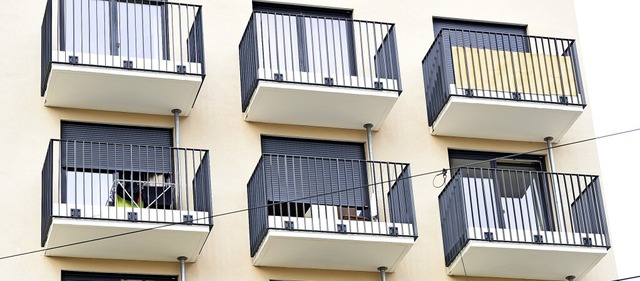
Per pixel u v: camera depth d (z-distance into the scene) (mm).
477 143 22688
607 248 21203
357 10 23094
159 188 20578
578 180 21656
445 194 21562
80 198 20359
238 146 21469
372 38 22875
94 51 21125
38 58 21234
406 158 22156
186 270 20328
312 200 21281
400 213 20656
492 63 22250
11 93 20828
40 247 19844
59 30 20469
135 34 20719
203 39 21734
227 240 20688
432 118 22375
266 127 21797
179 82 20641
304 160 21734
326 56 22156
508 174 22578
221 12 22469
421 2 23562
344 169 20656
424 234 21594
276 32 21297
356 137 22172
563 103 22188
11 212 19969
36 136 20641
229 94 21844
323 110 21625
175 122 21234
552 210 22266
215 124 21531
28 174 20312
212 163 21203
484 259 21000
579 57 24078
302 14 22125
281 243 20078
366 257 20703
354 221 20328
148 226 19469
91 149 20781
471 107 21828
